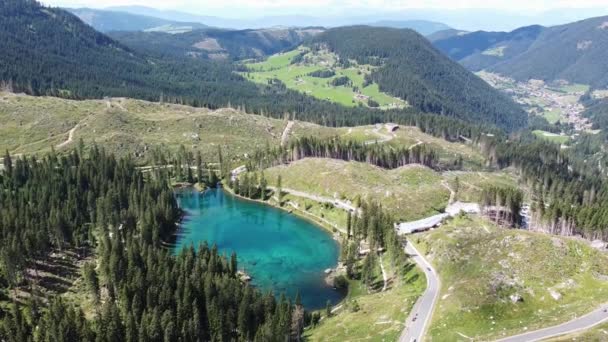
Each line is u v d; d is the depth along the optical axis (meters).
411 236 181.38
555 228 191.38
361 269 168.75
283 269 173.88
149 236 176.00
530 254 138.88
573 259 135.50
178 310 119.94
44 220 164.62
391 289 149.38
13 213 160.00
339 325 127.00
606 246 170.38
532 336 101.00
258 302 126.75
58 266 154.75
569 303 119.19
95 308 132.38
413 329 113.69
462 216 197.38
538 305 119.69
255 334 119.75
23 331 110.94
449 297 125.50
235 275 154.50
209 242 198.25
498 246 147.12
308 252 189.12
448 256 151.62
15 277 135.38
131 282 128.50
